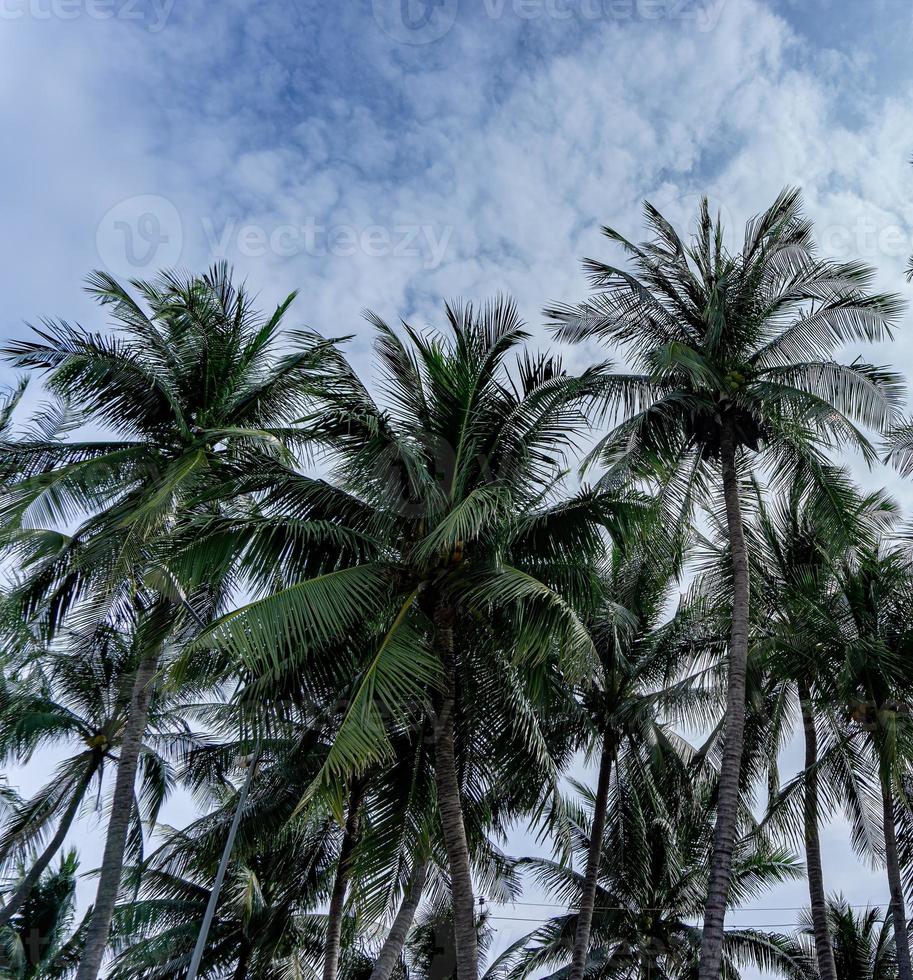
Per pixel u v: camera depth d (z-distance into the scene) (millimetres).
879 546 20656
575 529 15070
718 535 20891
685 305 19828
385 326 15875
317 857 21891
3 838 22109
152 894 25984
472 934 13398
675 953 25547
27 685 23547
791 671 20094
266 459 15305
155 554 15289
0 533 16188
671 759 22234
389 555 14797
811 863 20422
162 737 24266
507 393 15602
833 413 17344
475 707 15383
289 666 14164
